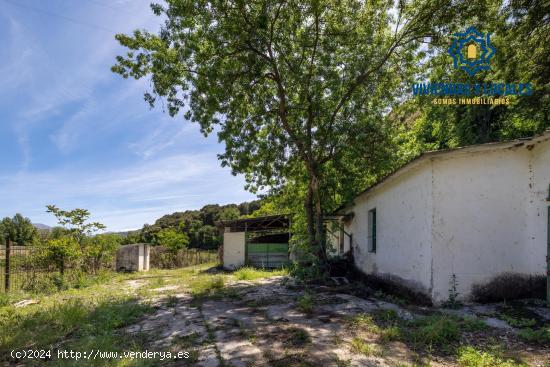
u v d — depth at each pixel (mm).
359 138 10711
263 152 12250
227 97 10641
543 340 4480
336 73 10555
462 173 6703
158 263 23359
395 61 11586
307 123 11414
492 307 6133
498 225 6660
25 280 11180
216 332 5309
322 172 11539
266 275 13977
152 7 9500
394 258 8531
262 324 5676
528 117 11766
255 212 29031
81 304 7418
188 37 9930
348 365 3818
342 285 10070
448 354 4184
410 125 19469
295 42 10805
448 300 6441
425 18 10477
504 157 6797
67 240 13102
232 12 9844
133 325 6027
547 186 6414
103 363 4062
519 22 9883
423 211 6953
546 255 6367
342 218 14461
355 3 10289
